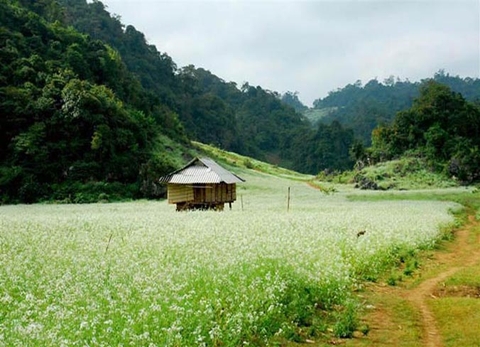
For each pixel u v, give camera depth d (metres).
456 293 16.45
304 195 68.69
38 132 75.81
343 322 12.21
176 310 10.03
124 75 118.19
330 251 18.64
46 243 19.78
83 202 67.38
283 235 22.06
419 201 58.31
